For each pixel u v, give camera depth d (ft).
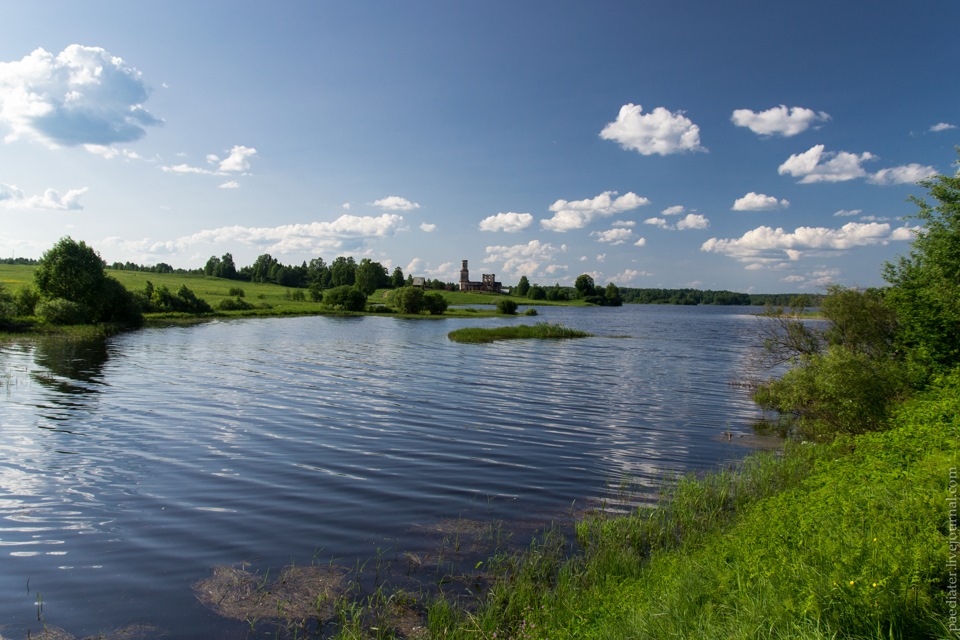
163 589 29.01
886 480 30.09
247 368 112.47
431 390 92.27
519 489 45.44
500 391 92.79
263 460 52.03
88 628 25.48
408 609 27.12
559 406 81.30
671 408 81.10
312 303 421.18
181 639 24.72
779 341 89.86
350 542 35.01
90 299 204.85
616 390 96.17
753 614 18.89
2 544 34.04
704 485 43.39
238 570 31.17
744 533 28.30
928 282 68.23
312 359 129.90
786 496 33.12
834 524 25.08
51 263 201.05
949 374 56.95
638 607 22.20
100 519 38.01
